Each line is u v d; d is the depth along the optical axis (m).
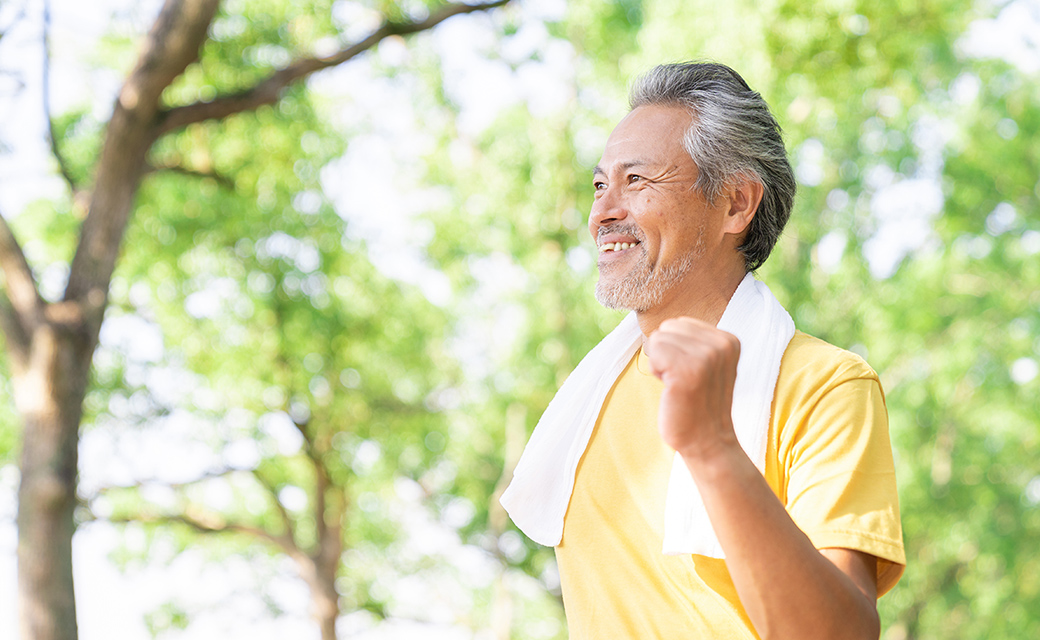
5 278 8.07
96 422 14.17
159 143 10.37
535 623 17.56
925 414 14.03
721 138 1.50
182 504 16.42
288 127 10.73
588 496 1.52
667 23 8.40
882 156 11.53
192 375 14.72
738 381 1.35
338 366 15.01
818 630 1.00
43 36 8.07
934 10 8.62
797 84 8.85
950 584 14.75
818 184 11.18
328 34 9.34
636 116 1.56
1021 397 13.85
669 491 1.32
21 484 7.89
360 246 14.34
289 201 12.45
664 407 1.01
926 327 13.30
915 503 13.57
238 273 13.61
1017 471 14.66
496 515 14.73
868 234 11.66
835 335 11.05
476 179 13.88
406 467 16.53
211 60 9.31
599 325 12.39
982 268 13.75
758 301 1.47
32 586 7.74
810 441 1.26
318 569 16.50
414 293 15.22
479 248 13.95
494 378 14.39
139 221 11.95
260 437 15.36
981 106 12.95
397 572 17.73
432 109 13.87
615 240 1.53
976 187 13.07
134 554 16.45
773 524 1.00
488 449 15.56
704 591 1.32
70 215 11.88
